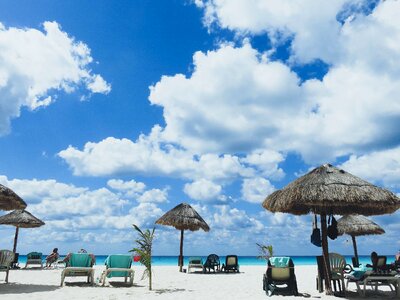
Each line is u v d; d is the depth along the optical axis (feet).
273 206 26.20
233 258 49.29
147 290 27.53
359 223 43.37
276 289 25.32
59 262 54.24
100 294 24.59
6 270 31.24
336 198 23.09
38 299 22.03
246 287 30.45
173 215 50.03
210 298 23.72
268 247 34.30
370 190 23.68
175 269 56.59
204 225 50.55
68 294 24.32
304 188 24.25
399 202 23.88
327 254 25.82
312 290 27.89
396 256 35.19
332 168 25.82
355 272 25.94
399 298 24.04
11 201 29.55
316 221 27.32
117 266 30.66
